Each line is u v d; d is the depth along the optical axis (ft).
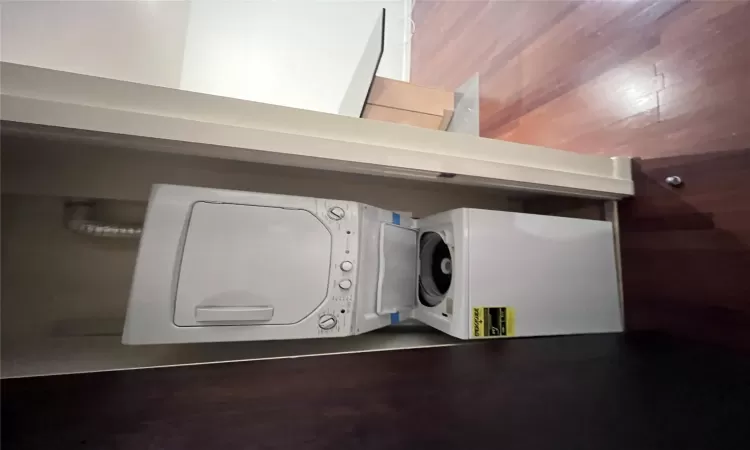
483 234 3.57
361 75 5.20
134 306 2.59
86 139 2.72
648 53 4.18
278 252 2.98
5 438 1.80
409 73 9.32
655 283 4.02
